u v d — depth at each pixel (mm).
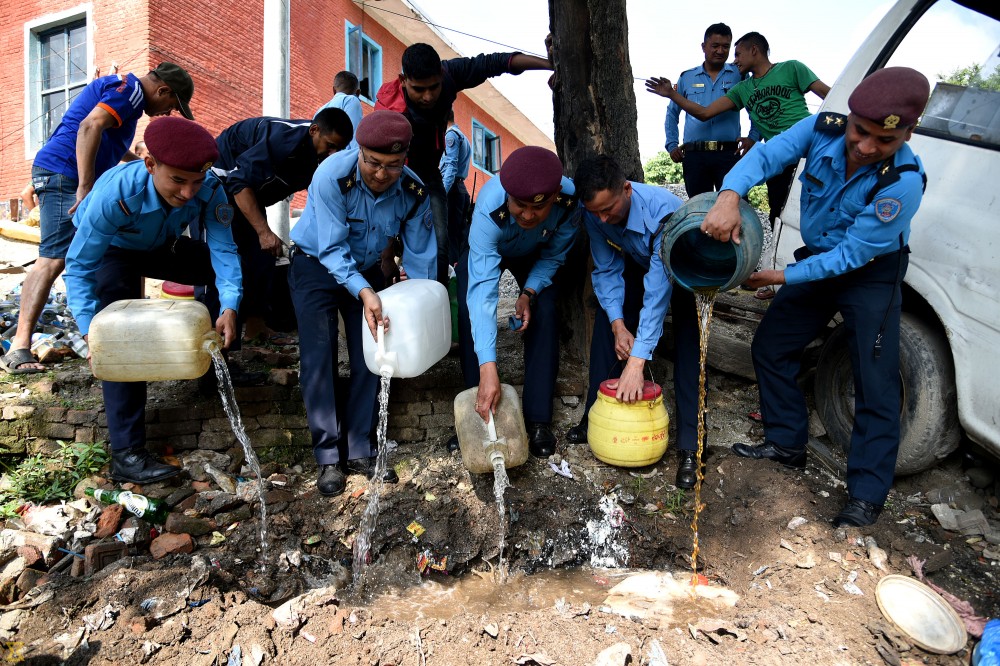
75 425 3363
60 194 3762
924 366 3100
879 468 2971
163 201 2998
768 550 2975
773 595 2711
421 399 3756
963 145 3051
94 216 2883
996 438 2801
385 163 2875
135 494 3045
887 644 2430
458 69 4184
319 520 3150
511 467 3250
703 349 3088
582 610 2666
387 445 3652
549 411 3566
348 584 2961
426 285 3152
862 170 2742
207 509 3059
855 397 3080
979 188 2934
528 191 2822
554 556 3205
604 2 3793
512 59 4176
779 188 5102
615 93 3953
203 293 4004
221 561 2869
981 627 2504
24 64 9578
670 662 2340
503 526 3154
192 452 3430
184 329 2816
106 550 2764
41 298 3826
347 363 4031
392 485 3301
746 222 2742
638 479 3445
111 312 2828
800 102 4973
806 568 2803
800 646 2402
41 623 2393
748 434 3781
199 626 2438
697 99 5629
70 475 3191
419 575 3070
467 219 4379
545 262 3547
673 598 2801
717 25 5484
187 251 3410
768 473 3299
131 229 3033
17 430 3344
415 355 3016
